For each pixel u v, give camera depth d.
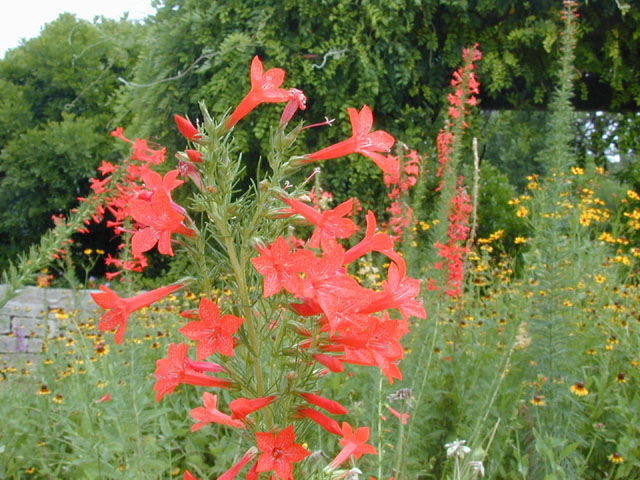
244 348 1.49
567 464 3.08
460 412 3.53
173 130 7.32
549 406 3.32
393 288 1.55
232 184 1.47
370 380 3.55
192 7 7.02
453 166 4.77
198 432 3.42
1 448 3.10
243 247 1.41
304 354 1.41
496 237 6.60
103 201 3.41
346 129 6.91
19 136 11.91
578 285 4.52
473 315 4.72
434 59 7.39
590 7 6.95
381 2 6.59
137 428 2.76
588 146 9.09
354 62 6.98
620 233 7.29
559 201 4.02
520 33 6.85
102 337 4.33
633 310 4.42
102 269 11.34
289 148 1.51
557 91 4.47
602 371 3.76
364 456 2.96
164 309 5.12
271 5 6.76
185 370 1.43
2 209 11.55
